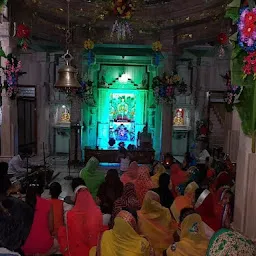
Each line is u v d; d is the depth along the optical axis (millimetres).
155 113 18391
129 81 19125
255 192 5160
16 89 11352
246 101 5258
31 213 5332
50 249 5602
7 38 10891
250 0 4660
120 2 10922
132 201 5715
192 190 6836
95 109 18891
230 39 5094
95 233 5008
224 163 9586
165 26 14188
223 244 2934
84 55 16766
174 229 5219
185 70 18922
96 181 8570
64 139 18953
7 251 3430
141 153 16156
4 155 11578
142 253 3900
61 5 12766
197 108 18812
